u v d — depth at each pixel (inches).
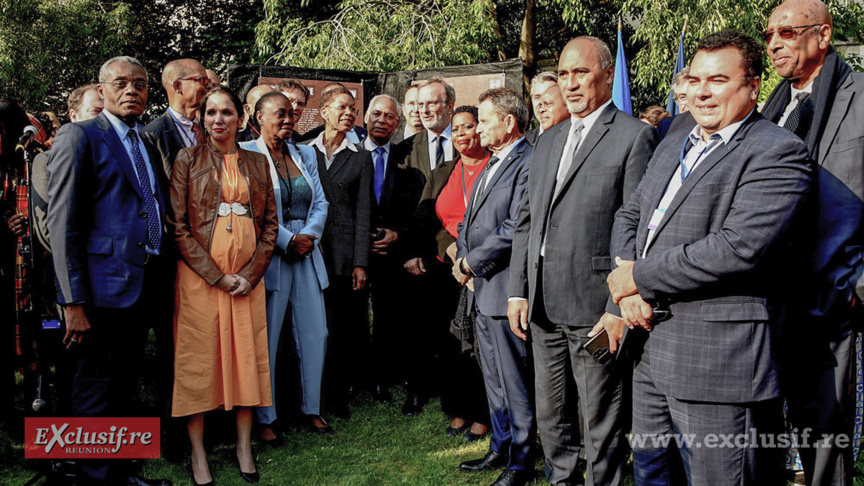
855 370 93.9
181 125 144.0
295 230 146.9
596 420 103.7
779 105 102.7
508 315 113.0
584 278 101.7
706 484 81.2
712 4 304.0
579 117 106.1
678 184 86.7
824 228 91.0
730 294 79.2
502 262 119.9
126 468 122.4
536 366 111.7
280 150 148.3
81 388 114.5
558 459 113.6
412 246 162.4
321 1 479.8
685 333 81.5
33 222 123.6
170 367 130.6
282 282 145.9
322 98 166.9
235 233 123.6
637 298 85.7
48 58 434.3
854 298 91.0
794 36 95.3
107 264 112.6
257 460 137.1
